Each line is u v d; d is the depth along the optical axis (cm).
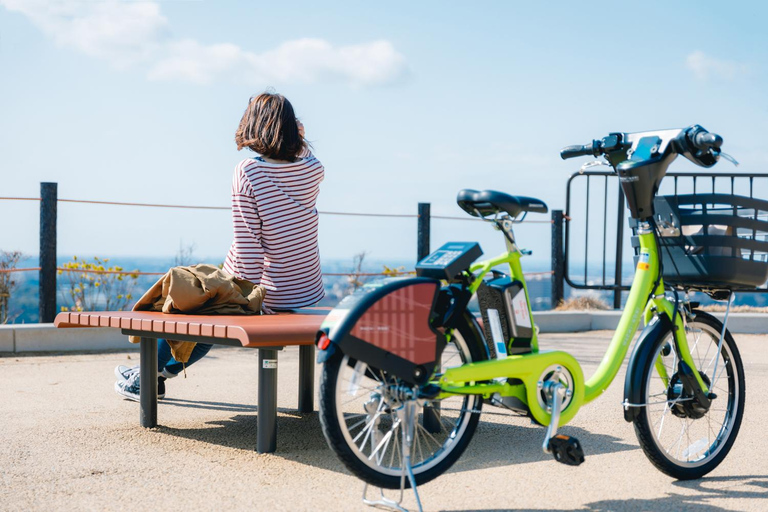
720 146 274
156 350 365
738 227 291
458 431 265
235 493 267
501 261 262
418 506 237
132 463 303
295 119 374
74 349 608
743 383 312
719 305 864
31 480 279
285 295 375
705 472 295
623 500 266
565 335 749
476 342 257
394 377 246
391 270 775
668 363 322
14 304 696
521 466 308
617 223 694
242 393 455
